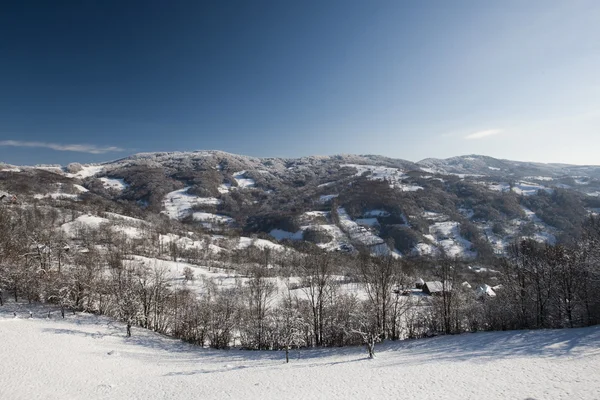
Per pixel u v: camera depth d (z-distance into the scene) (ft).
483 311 160.15
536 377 60.59
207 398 68.64
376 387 66.49
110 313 168.04
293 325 151.33
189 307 192.65
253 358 117.19
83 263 210.18
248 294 215.72
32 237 226.17
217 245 578.66
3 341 106.01
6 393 72.79
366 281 184.85
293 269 374.43
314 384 73.20
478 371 69.77
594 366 61.77
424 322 167.12
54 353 101.14
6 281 160.97
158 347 132.36
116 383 82.79
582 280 125.90
